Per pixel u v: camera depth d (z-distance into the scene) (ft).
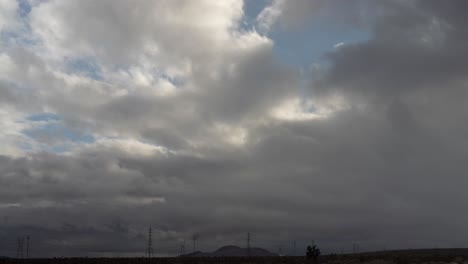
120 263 422.82
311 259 379.35
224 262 410.93
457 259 326.44
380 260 340.18
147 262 428.15
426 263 310.04
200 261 431.43
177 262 424.87
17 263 441.68
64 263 433.07
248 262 403.13
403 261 320.91
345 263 350.84
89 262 437.99
